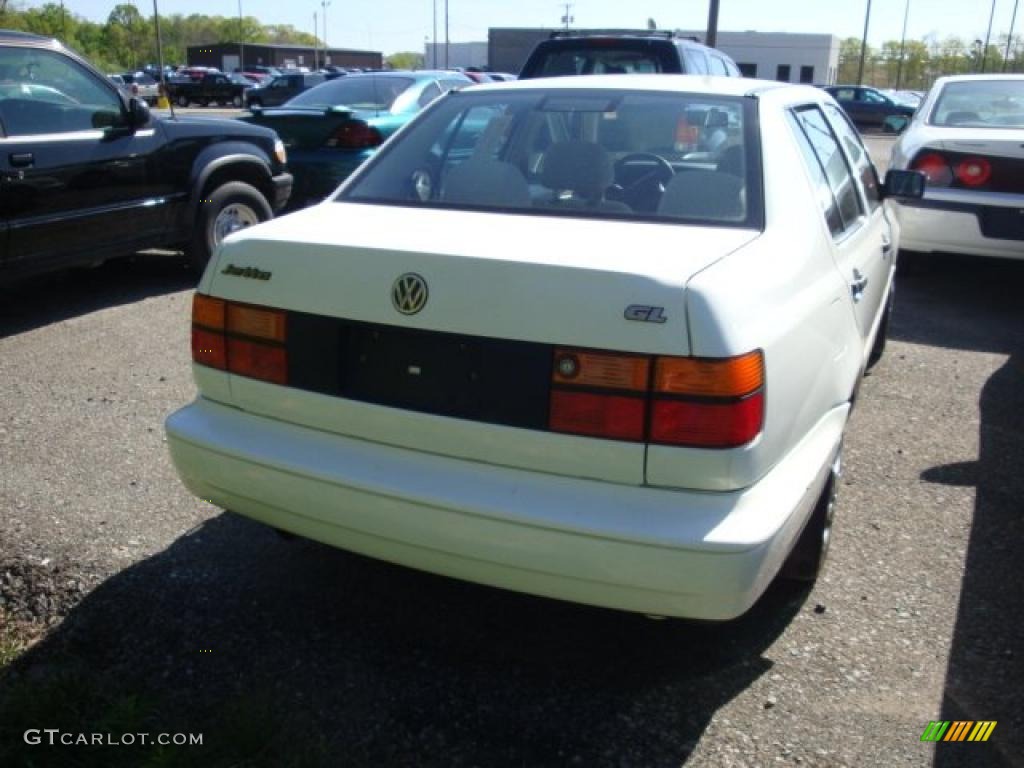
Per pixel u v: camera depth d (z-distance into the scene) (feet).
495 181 10.84
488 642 9.96
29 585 10.66
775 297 8.64
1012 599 10.85
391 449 8.63
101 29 275.59
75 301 22.75
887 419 16.39
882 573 11.37
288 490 8.95
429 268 8.34
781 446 8.49
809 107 12.85
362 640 9.95
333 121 29.32
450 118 12.17
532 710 8.93
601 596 8.04
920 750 8.46
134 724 8.39
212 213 23.93
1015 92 26.40
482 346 8.15
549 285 7.97
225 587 10.81
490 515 8.04
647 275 7.82
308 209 10.89
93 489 13.01
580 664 9.62
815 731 8.69
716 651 9.86
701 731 8.68
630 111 11.50
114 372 17.83
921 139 24.49
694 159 10.69
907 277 27.14
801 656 9.77
